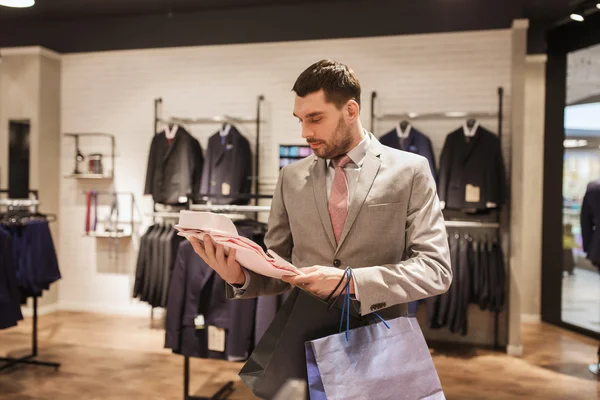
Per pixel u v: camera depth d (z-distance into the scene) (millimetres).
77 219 5582
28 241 3646
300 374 1045
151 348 4250
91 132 5551
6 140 5379
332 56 5008
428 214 1140
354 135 1169
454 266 4188
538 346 4477
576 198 5051
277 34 5168
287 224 1342
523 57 4348
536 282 5414
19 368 3729
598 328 4758
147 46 5465
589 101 4855
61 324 4984
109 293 5492
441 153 4438
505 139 4613
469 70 4719
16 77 5359
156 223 5027
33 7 5270
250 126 5172
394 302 1019
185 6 5207
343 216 1172
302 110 1099
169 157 4934
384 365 1038
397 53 4871
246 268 1107
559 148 5203
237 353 2834
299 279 979
